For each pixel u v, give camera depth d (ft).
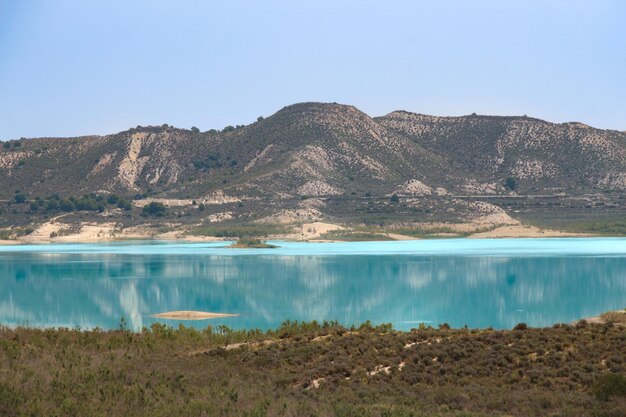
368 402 109.70
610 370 123.34
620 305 274.57
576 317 243.81
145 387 116.67
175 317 251.39
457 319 241.14
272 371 133.90
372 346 147.13
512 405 106.52
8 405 100.94
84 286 345.31
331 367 131.64
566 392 114.21
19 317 253.03
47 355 141.49
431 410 104.37
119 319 247.70
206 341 168.55
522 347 138.62
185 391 115.03
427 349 140.56
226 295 312.29
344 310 265.75
